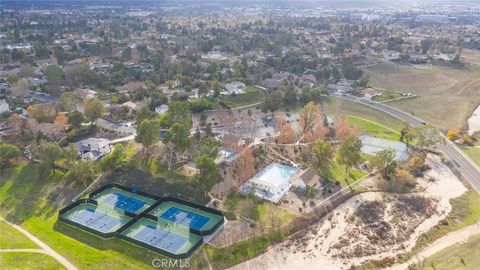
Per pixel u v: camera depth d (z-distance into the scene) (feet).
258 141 549.54
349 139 458.91
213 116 652.07
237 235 355.77
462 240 356.18
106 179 449.89
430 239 359.46
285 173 462.60
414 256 335.88
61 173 457.68
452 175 474.49
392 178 445.37
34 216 393.50
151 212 392.68
